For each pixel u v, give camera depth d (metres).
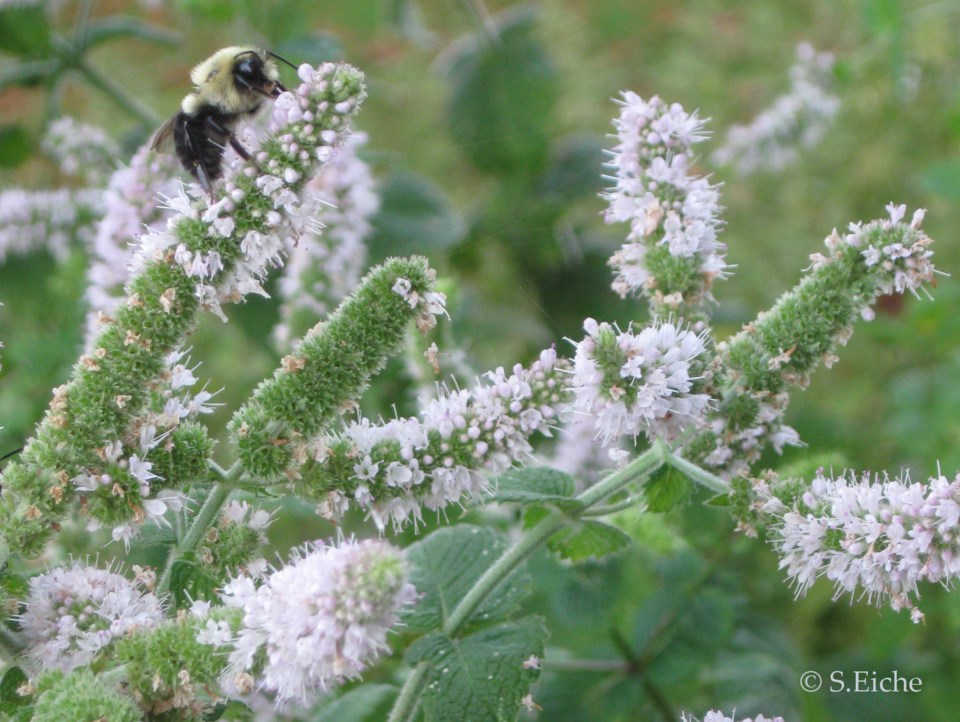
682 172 0.24
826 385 0.43
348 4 0.42
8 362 0.34
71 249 0.34
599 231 0.45
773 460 0.27
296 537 0.34
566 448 0.28
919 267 0.23
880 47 0.42
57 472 0.22
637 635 0.31
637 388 0.22
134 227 0.28
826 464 0.25
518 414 0.22
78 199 0.34
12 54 0.36
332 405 0.22
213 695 0.21
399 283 0.22
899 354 0.44
